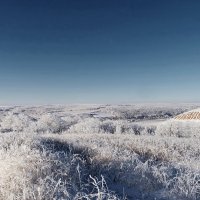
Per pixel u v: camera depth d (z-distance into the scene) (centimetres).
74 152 1137
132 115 7562
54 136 1645
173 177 855
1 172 714
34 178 700
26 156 810
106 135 1722
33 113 8306
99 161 945
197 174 811
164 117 7588
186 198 729
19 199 609
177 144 1401
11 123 3231
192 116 3064
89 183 766
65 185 678
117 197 680
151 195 746
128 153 1080
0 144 1104
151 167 889
